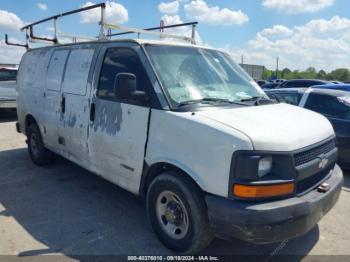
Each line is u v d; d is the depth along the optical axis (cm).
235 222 278
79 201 471
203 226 310
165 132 331
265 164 282
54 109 523
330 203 327
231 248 356
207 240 318
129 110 371
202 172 299
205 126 299
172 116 325
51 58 552
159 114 337
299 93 689
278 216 276
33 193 498
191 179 318
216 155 289
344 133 590
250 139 278
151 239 373
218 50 456
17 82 680
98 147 424
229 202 283
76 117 464
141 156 360
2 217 420
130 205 460
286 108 384
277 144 282
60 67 516
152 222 364
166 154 331
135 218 422
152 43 385
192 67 386
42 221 411
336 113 616
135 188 379
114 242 366
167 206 346
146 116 351
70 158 502
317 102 651
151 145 346
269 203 279
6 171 598
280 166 285
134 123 365
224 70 420
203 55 415
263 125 302
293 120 332
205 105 344
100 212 437
